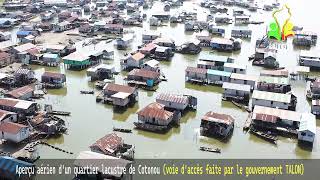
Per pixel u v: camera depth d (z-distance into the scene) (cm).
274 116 7581
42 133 7250
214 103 8875
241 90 8856
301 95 9356
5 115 7438
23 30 14250
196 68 10150
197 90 9606
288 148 7100
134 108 8575
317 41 14112
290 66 11319
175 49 12631
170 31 15350
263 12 18975
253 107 8444
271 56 11175
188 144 7175
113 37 14162
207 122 7500
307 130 7100
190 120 8062
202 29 15538
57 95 9175
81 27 14775
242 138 7425
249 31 14438
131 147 6850
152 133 7531
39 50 11831
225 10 18762
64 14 16362
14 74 9706
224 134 7388
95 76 10075
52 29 15038
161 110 7725
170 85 9869
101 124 7831
